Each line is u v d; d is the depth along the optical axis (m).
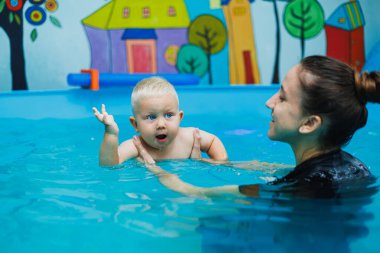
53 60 3.98
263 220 1.12
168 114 1.89
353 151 2.07
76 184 1.50
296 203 1.23
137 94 1.90
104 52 4.07
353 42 4.41
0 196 1.37
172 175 1.60
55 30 3.95
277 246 0.98
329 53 4.40
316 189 1.27
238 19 4.25
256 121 2.93
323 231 1.05
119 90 3.39
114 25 4.07
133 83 3.48
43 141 2.30
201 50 4.23
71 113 3.07
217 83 4.30
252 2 4.25
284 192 1.32
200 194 1.35
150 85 1.90
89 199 1.33
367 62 4.40
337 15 4.37
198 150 2.03
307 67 1.32
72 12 3.97
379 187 1.29
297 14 4.32
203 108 3.28
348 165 1.34
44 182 1.53
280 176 1.58
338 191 1.25
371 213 1.14
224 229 1.08
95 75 3.29
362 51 4.44
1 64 3.88
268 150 2.19
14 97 3.07
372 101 1.30
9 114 2.96
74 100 3.19
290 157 2.03
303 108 1.31
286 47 4.34
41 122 2.82
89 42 4.04
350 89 1.28
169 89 1.91
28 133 2.50
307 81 1.29
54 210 1.24
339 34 4.39
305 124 1.33
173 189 1.42
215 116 3.09
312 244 0.99
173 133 1.91
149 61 4.16
